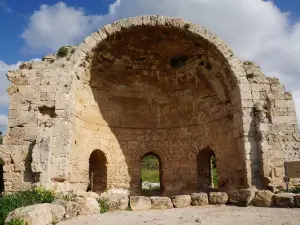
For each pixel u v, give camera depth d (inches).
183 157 730.2
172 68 738.2
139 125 751.7
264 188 568.4
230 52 634.8
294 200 461.4
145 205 493.0
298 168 542.0
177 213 446.9
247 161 582.6
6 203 387.5
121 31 631.2
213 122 693.3
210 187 734.5
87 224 361.1
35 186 512.4
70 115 584.1
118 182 698.8
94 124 673.0
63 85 588.7
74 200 457.7
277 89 627.5
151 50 705.0
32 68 603.8
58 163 548.1
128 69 724.7
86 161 634.8
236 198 514.6
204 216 412.8
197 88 729.6
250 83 625.6
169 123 761.0
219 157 668.1
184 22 637.3
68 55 625.3
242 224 349.4
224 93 672.4
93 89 681.6
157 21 632.4
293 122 607.8
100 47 634.8
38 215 315.9
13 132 568.4
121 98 738.8
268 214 410.3
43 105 581.0
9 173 550.0
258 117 598.5
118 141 719.1
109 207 481.1
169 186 725.3
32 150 546.9
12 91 590.6
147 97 765.3
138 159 734.5
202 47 664.4
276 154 584.4
